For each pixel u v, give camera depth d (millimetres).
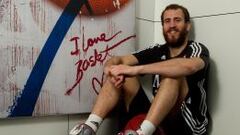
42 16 1410
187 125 1368
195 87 1374
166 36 1470
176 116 1353
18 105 1381
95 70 1530
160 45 1557
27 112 1398
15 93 1374
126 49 1596
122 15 1578
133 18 1609
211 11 1459
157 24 1750
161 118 1238
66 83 1471
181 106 1347
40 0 1401
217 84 1435
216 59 1437
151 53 1526
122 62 1459
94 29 1518
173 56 1463
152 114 1226
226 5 1390
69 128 1520
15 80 1372
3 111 1356
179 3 1631
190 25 1532
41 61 1417
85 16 1496
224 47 1399
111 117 1579
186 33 1456
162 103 1229
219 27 1422
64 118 1507
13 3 1353
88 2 1499
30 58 1396
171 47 1476
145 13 1709
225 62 1395
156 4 1750
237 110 1342
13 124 1405
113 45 1563
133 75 1297
